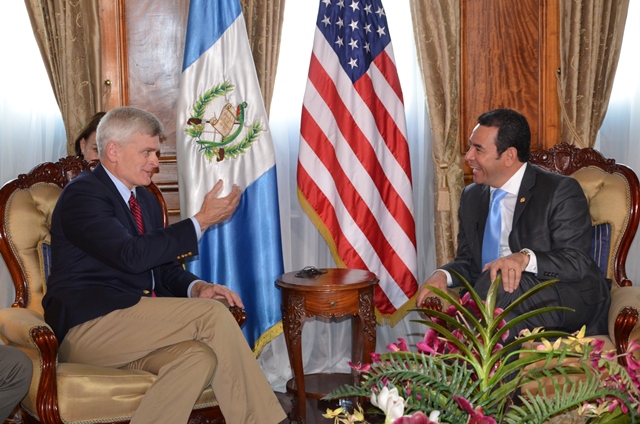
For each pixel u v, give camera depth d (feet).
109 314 9.77
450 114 14.44
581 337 4.86
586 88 14.66
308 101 13.78
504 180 11.21
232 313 10.27
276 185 13.48
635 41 15.25
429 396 4.80
